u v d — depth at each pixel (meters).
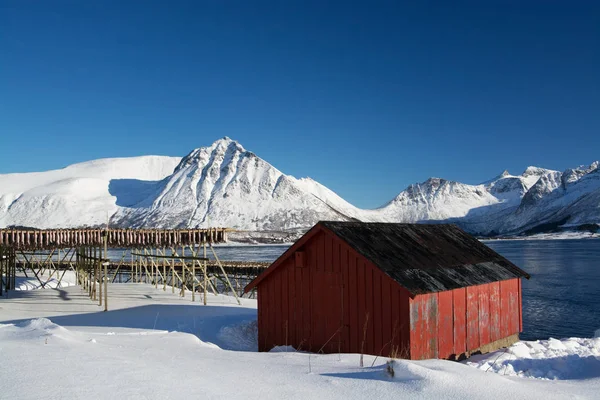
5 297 30.53
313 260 14.61
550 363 11.66
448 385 6.38
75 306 25.98
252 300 30.33
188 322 19.69
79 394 5.33
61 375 6.05
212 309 24.06
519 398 6.10
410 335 12.32
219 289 47.44
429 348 12.90
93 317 21.50
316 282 14.51
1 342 8.25
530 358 12.52
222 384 6.29
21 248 28.08
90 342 9.27
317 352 14.30
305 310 14.73
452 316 13.91
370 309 13.21
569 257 93.75
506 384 6.68
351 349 13.52
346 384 6.52
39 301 28.25
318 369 7.79
